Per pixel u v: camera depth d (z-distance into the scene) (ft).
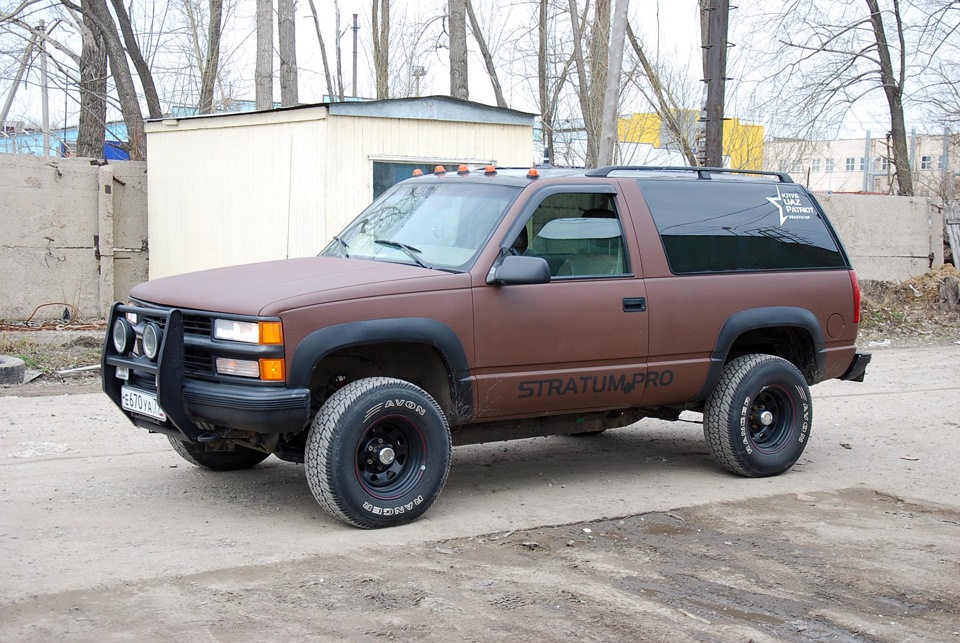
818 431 29.71
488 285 19.69
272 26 70.44
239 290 18.51
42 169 46.57
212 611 14.38
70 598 14.74
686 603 15.38
